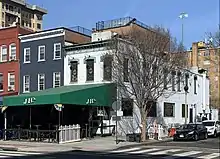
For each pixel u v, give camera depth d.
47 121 36.72
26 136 31.73
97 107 34.84
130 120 35.53
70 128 29.67
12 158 18.83
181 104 45.47
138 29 34.53
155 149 25.20
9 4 120.88
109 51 33.22
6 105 32.38
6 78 41.88
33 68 39.94
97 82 35.00
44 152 23.00
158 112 40.22
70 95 29.61
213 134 38.09
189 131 32.97
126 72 32.25
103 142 29.19
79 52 36.72
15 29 41.78
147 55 31.86
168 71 33.00
